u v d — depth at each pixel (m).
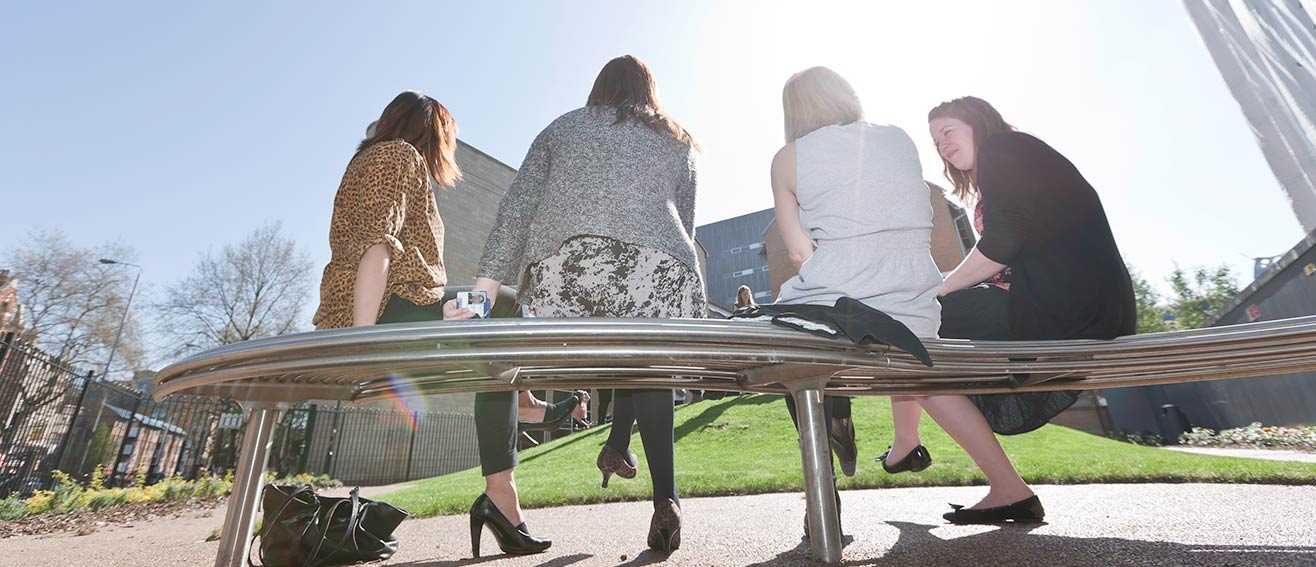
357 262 1.52
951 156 2.22
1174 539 1.56
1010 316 1.67
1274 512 2.00
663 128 1.86
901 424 2.34
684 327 0.97
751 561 1.53
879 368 1.21
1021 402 1.92
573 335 0.90
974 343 1.33
